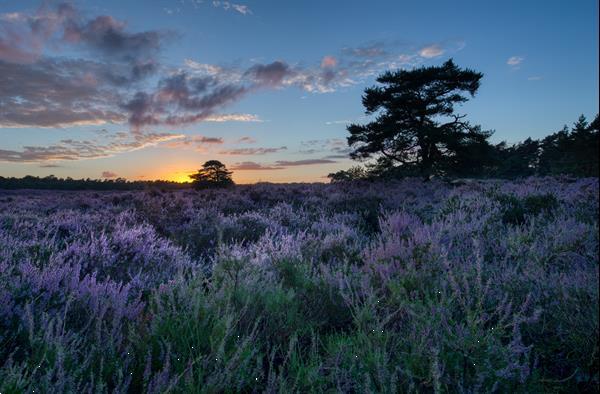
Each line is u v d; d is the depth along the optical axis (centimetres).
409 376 229
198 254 667
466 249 491
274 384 223
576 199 909
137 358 254
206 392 217
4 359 243
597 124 3169
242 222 848
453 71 3048
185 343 262
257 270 404
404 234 562
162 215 972
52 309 298
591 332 269
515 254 460
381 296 359
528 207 830
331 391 225
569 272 387
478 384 217
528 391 226
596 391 245
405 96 3047
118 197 1653
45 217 895
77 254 497
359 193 1585
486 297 333
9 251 457
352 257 498
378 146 3145
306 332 312
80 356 248
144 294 412
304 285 386
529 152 6125
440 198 1291
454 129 3089
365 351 262
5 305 279
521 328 305
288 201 1467
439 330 264
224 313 297
